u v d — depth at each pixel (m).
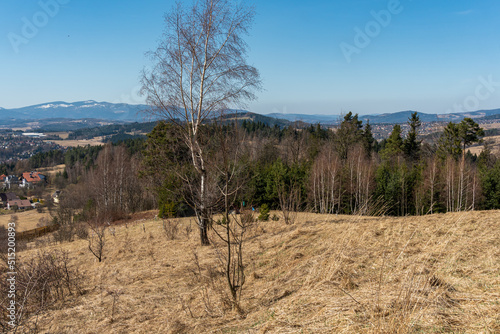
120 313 6.67
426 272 4.57
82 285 9.24
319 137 60.91
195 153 12.41
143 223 23.95
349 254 6.35
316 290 5.02
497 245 5.44
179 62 12.41
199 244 12.88
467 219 8.18
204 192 10.65
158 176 34.41
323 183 29.59
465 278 4.17
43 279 8.19
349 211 33.03
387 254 6.00
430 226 7.80
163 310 6.43
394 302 3.75
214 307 5.86
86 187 45.09
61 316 6.96
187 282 7.95
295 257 7.59
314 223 13.82
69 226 23.98
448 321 3.11
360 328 3.36
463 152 40.38
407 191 32.44
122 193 38.97
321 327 3.71
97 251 14.63
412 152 48.12
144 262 11.14
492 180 31.09
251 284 6.71
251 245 10.59
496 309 3.12
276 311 4.72
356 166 34.19
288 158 48.34
